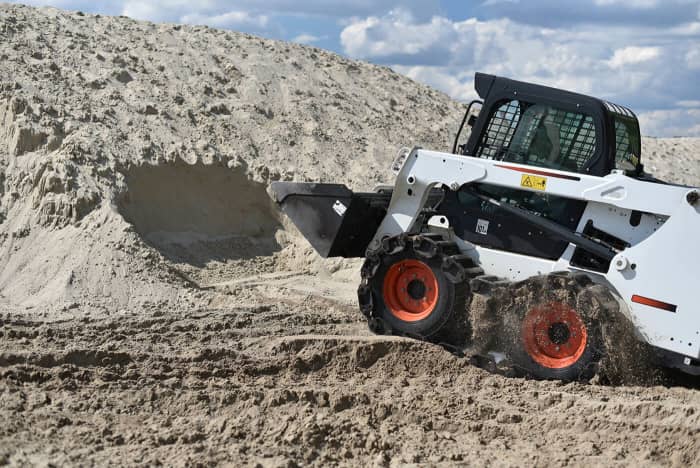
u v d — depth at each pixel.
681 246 7.03
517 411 6.45
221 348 7.67
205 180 13.37
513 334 7.41
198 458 5.16
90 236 10.77
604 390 6.98
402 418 6.16
